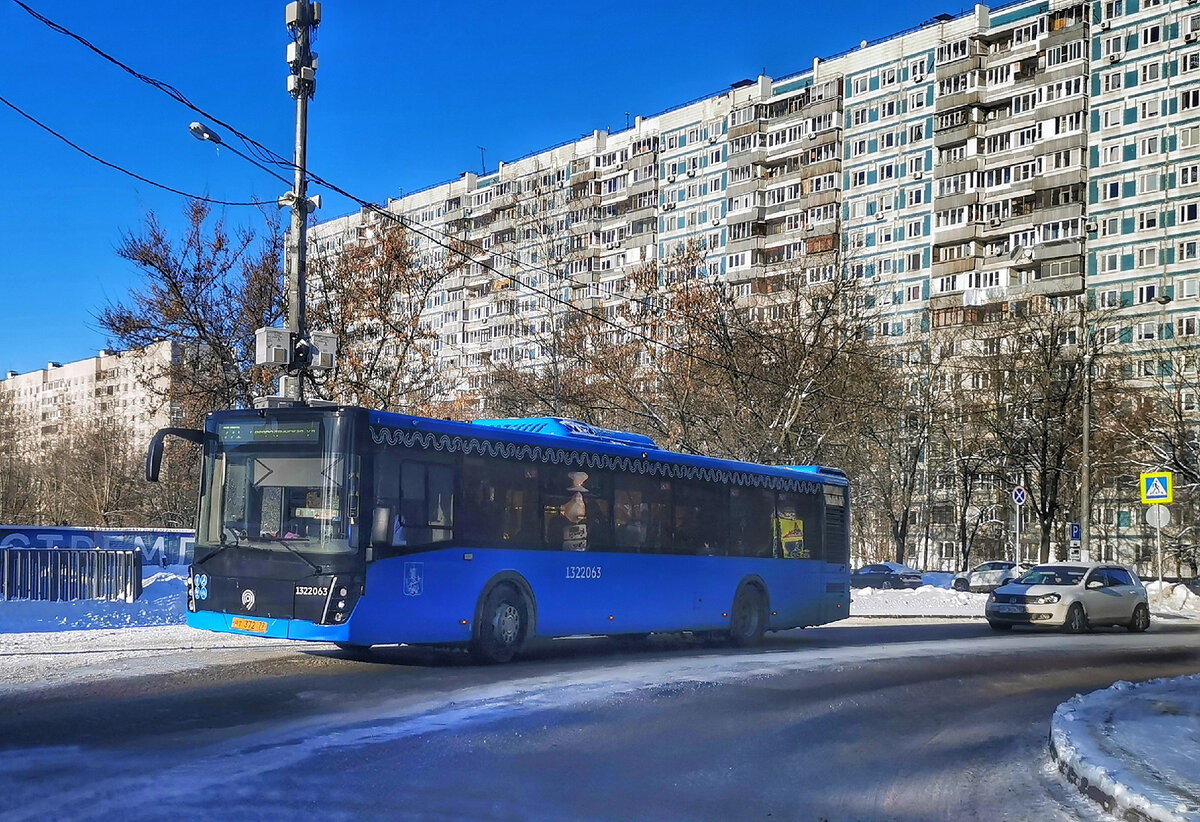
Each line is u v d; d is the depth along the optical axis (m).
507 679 13.15
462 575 14.65
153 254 32.91
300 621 13.41
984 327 62.69
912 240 81.19
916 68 81.94
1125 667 17.70
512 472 15.65
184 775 7.62
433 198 109.50
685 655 17.48
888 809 7.65
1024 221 75.44
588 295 94.81
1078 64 74.25
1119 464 55.72
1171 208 70.38
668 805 7.47
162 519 57.25
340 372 33.84
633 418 39.84
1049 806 7.80
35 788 7.13
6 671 12.51
